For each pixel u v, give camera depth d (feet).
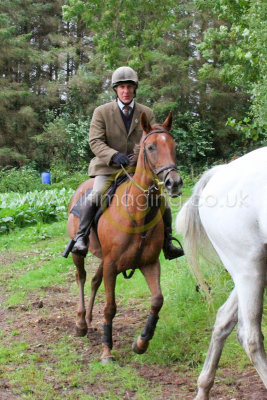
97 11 55.01
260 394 11.66
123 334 16.51
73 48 88.22
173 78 79.36
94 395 12.53
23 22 90.79
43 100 87.76
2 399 12.42
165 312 17.38
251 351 10.16
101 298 21.17
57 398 12.38
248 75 25.95
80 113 86.38
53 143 82.12
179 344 14.98
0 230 37.58
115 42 56.29
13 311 19.99
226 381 12.63
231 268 10.97
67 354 15.23
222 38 32.99
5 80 85.66
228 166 11.39
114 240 13.76
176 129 79.36
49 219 41.52
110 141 15.40
